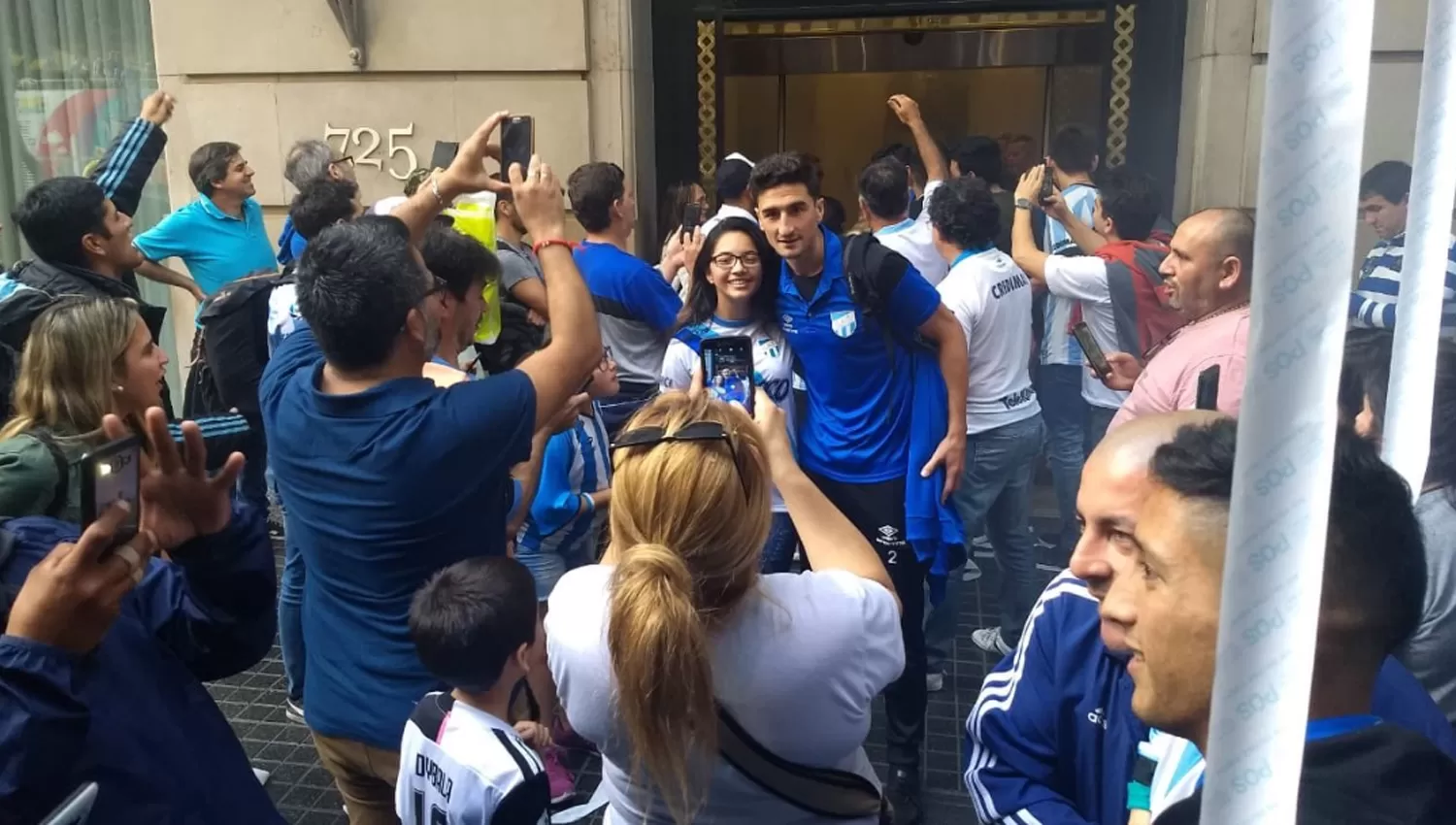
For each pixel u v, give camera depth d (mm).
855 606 1414
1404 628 967
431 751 1900
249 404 3896
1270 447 671
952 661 3945
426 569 1985
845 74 5781
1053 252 4672
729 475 1337
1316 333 655
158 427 1442
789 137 5922
